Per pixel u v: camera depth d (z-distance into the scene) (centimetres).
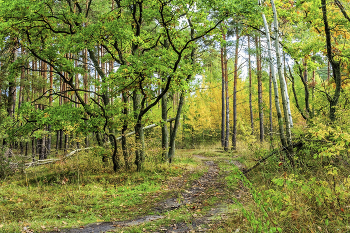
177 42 1012
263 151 812
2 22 898
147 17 1127
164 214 547
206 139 3139
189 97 2703
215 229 380
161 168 1084
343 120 569
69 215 562
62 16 1037
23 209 588
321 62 990
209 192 697
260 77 1816
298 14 920
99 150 1041
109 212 588
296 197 323
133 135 1148
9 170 1005
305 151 586
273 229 262
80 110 999
